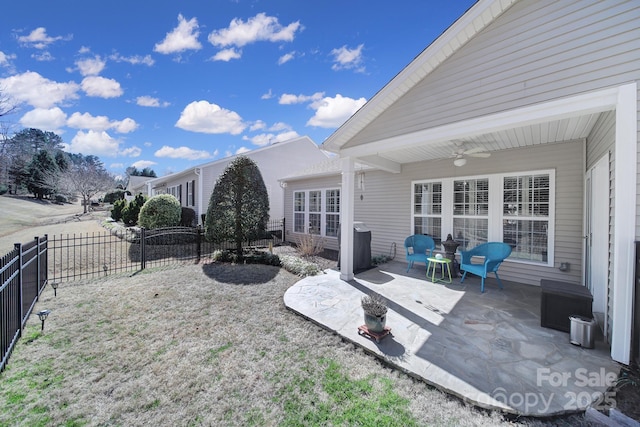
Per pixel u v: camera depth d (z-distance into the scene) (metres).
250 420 2.06
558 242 5.05
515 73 3.29
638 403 2.15
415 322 3.62
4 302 2.71
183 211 13.19
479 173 5.96
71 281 5.50
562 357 2.79
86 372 2.59
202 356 2.88
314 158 16.58
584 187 4.67
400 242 7.46
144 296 4.66
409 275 6.01
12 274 2.98
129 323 3.63
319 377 2.55
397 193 7.50
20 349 2.96
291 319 3.80
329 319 3.68
